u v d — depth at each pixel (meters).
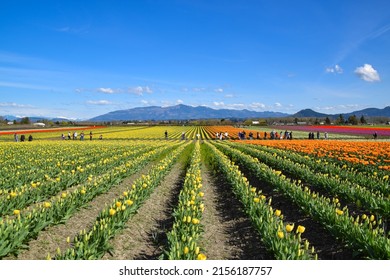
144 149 34.72
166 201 14.77
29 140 64.94
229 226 11.34
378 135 78.56
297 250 7.21
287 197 13.30
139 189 12.77
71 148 37.66
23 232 8.11
